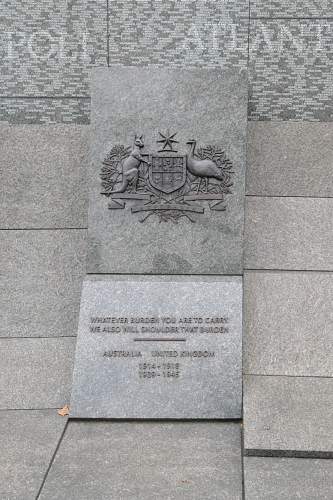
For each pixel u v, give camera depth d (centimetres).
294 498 433
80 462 492
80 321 609
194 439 537
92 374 594
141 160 637
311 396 567
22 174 673
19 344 650
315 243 665
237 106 634
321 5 707
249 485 451
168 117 637
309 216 668
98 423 575
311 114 711
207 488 454
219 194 636
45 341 652
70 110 716
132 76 636
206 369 593
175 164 638
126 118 638
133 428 562
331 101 710
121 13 714
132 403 584
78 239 670
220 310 609
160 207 636
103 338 604
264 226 668
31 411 605
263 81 712
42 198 672
